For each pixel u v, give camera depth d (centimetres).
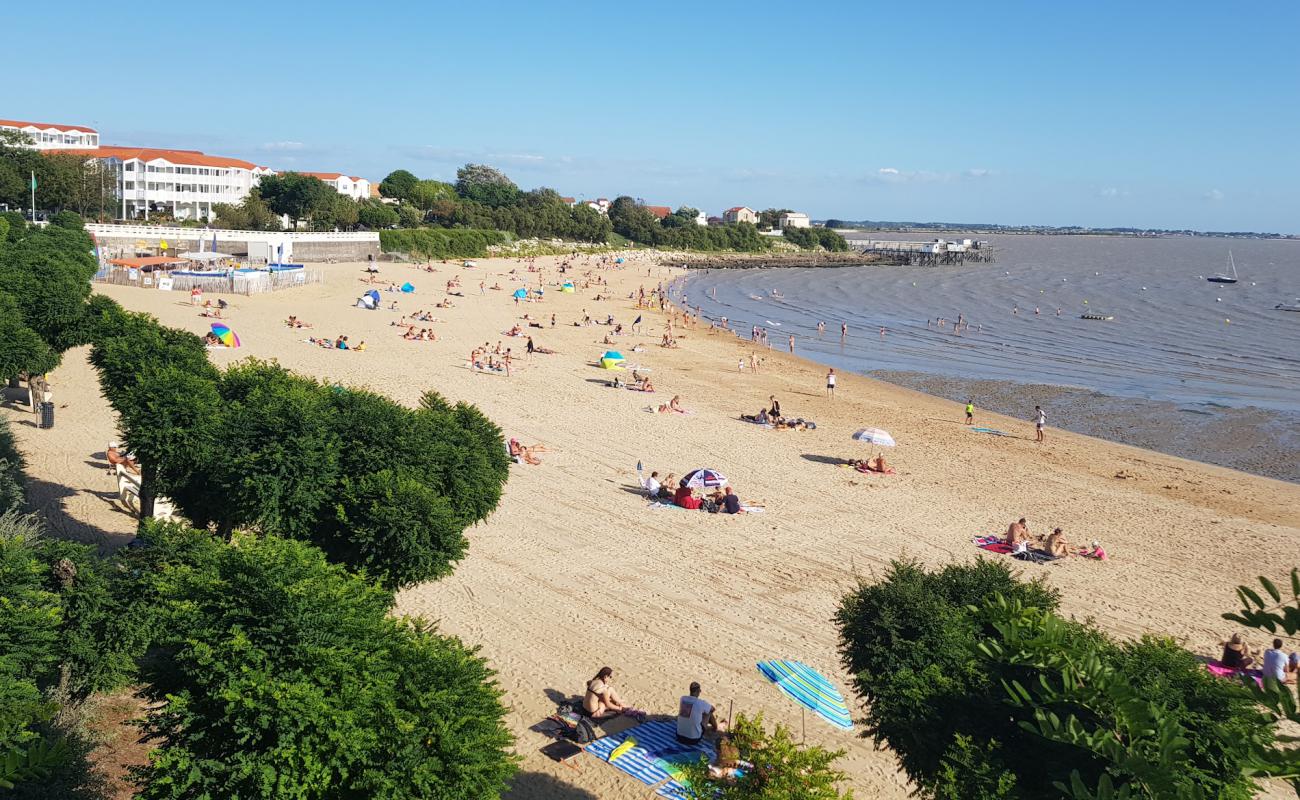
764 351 7919
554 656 2077
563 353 6662
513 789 1554
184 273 7881
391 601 1745
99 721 1535
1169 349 8769
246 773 1035
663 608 2378
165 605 1328
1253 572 2975
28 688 1150
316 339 6112
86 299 4366
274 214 13838
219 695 1048
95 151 13775
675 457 3981
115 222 11888
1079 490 3888
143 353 2477
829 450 4316
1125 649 1173
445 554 1825
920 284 16900
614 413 4759
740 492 3519
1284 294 15775
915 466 4125
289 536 1820
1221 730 809
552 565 2623
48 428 3472
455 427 2150
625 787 1588
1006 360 7919
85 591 1491
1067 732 821
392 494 1786
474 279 11888
